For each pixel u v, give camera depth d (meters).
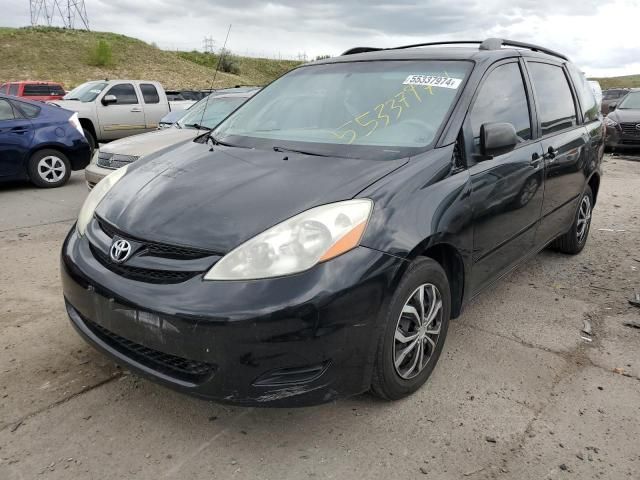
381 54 3.88
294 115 3.60
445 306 2.96
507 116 3.62
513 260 3.75
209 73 46.16
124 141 6.91
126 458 2.41
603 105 12.30
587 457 2.51
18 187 8.75
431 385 3.03
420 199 2.69
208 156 3.23
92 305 2.57
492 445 2.56
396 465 2.42
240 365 2.26
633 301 4.24
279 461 2.42
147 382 2.97
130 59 44.09
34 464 2.36
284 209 2.48
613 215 7.21
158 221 2.57
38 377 2.99
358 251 2.39
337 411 2.78
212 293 2.27
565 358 3.38
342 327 2.33
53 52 41.47
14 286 4.30
